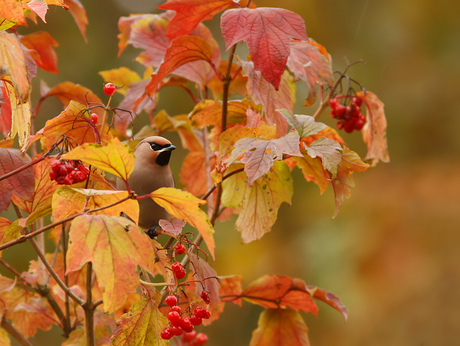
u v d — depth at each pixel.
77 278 7.08
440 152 14.94
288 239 14.73
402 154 15.12
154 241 5.48
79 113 5.32
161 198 4.65
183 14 6.14
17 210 5.75
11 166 5.14
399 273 13.51
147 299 5.04
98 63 15.09
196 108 6.81
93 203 4.87
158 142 7.31
